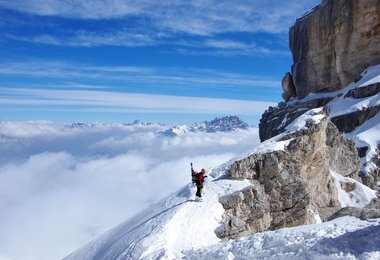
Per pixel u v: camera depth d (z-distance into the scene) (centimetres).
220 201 3028
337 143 5050
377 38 10775
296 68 12675
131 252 2548
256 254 2016
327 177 4097
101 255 2981
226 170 3500
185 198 3164
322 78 11869
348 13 11100
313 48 12056
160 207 3238
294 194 3350
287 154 3509
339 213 2716
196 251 2311
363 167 7075
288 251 1939
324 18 11681
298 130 3806
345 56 11269
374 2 10675
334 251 1781
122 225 3544
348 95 10388
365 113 9206
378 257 1633
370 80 10094
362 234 1873
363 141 7831
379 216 2380
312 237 2017
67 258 3503
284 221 3278
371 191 4609
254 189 3184
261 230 3097
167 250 2389
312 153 3750
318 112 4053
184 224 2783
